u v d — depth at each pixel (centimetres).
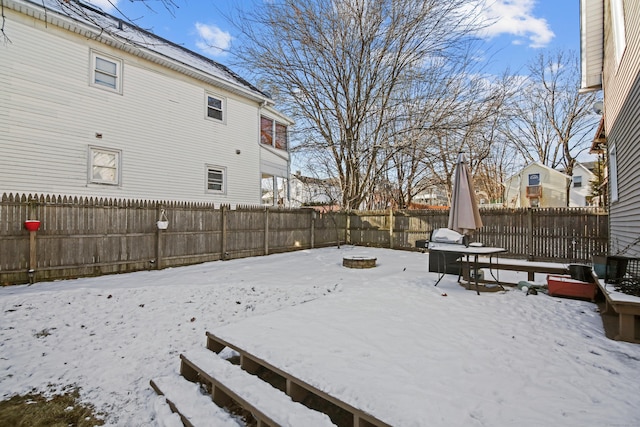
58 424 248
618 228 640
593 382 222
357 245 1298
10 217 553
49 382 302
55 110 818
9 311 438
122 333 406
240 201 1281
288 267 786
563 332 319
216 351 327
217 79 1154
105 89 907
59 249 603
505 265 548
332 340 291
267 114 1433
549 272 511
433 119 1241
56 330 404
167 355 356
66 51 837
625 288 347
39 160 794
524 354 267
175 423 239
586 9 820
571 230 810
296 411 207
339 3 1213
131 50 944
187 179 1104
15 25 758
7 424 246
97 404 272
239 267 779
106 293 521
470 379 223
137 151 977
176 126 1074
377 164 1484
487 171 2481
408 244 1148
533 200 2517
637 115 481
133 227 704
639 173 475
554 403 196
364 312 383
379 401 192
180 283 597
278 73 1316
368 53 1271
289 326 331
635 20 486
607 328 329
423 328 326
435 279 596
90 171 879
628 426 173
